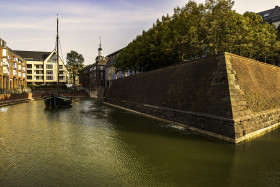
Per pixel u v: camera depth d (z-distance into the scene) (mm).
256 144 11000
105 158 9625
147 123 18344
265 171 7871
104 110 30234
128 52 35875
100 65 80500
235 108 11945
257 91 14898
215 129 12648
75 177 7605
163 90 20828
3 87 52406
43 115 24672
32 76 86062
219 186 6746
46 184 7062
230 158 9203
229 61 13539
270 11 43562
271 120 14859
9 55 58312
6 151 10781
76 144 12039
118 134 14297
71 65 82562
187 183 7004
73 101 50969
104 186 6883
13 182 7215
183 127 15859
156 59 26797
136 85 29703
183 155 9742
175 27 22031
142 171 8062
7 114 25516
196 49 21281
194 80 16062
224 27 19312
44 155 10148
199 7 19469
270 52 23859
